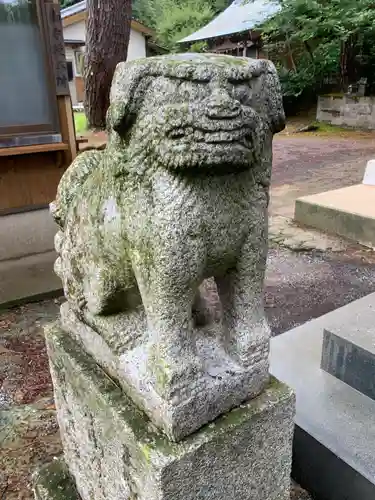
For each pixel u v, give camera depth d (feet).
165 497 3.29
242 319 3.61
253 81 2.87
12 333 8.30
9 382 6.99
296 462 5.31
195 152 2.64
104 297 3.73
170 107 2.66
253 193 3.24
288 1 32.12
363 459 4.69
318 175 20.39
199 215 3.00
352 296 9.81
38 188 9.62
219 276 3.60
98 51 16.25
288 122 37.04
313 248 12.12
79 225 3.89
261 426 3.70
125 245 3.29
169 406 3.24
